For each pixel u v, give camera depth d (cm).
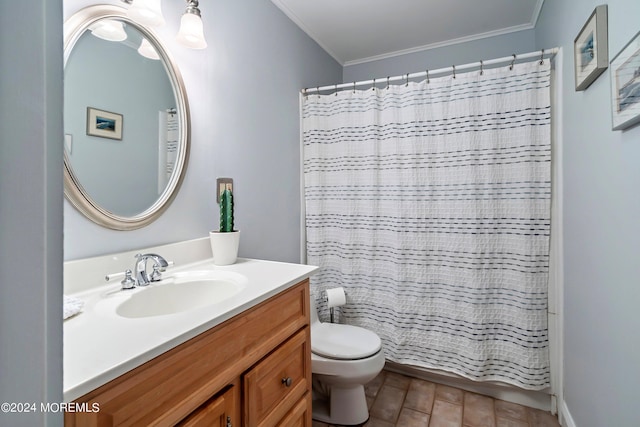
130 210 114
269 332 101
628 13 88
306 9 206
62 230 34
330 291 201
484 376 177
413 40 251
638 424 88
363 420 161
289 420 109
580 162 134
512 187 171
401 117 195
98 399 55
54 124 33
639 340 87
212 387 78
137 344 65
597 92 115
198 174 141
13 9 30
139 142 117
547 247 165
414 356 194
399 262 194
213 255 137
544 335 166
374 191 203
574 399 143
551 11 181
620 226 98
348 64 291
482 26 232
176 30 130
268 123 188
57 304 34
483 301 176
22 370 31
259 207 180
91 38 102
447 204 184
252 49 175
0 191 29
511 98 169
